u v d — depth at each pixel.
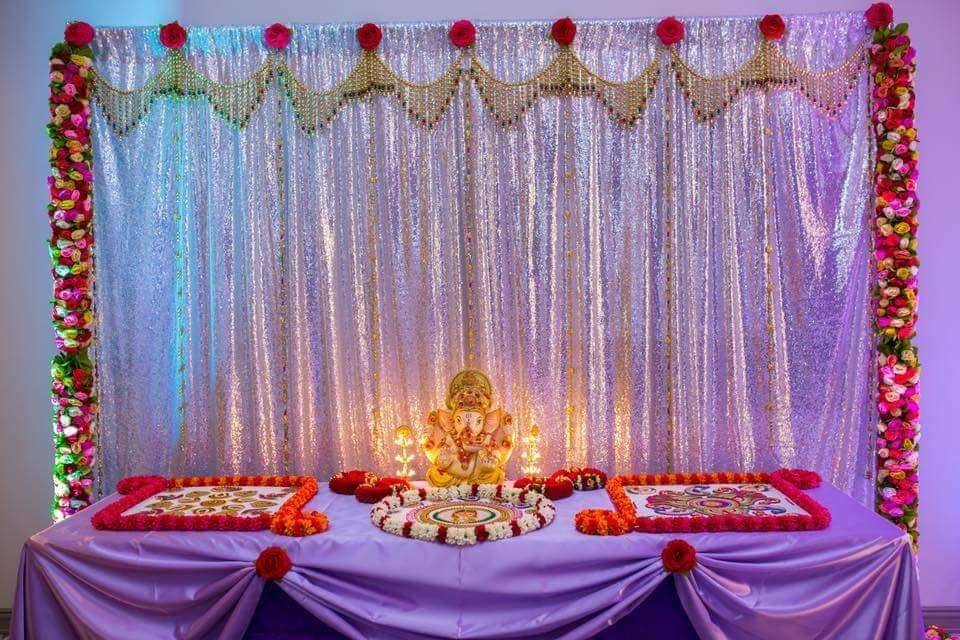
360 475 3.83
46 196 4.15
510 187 3.97
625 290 4.00
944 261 4.10
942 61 4.07
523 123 3.96
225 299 4.01
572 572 3.20
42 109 4.13
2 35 4.11
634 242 3.99
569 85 3.94
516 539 3.20
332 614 3.20
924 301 4.12
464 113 3.95
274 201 3.99
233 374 4.04
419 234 3.99
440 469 3.78
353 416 4.05
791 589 3.25
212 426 4.05
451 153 3.98
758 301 4.00
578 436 4.04
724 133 3.95
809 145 3.96
